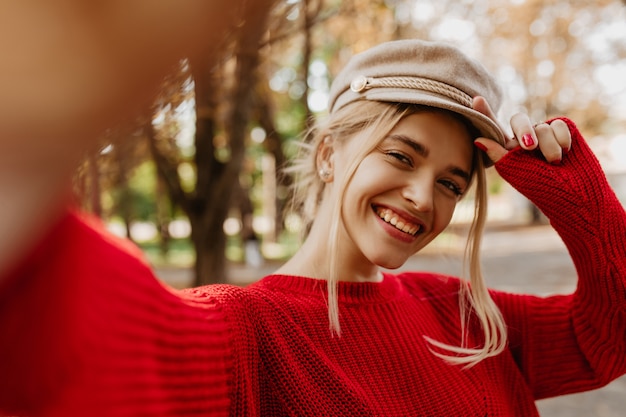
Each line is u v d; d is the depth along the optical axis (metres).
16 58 0.22
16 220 0.29
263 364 0.94
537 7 9.71
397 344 1.13
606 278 1.22
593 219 1.21
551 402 4.74
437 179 1.12
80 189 0.43
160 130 3.67
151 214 17.61
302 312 1.04
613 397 4.78
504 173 1.23
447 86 1.10
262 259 12.27
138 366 0.46
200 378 0.62
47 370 0.38
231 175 5.31
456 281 1.43
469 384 1.19
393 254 1.08
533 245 15.98
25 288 0.38
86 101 0.24
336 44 6.27
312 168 1.30
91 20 0.23
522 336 1.37
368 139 1.07
